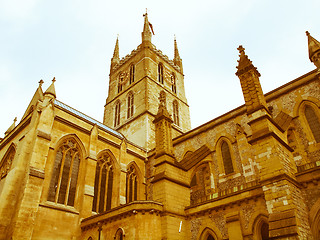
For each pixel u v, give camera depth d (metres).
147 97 50.34
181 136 36.44
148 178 38.00
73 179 29.14
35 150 25.73
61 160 28.86
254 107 21.17
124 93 57.16
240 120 30.45
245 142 28.31
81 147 31.08
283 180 17.09
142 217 21.69
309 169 18.27
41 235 23.50
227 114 32.19
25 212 22.80
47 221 24.41
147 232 21.11
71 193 28.23
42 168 25.58
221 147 31.22
